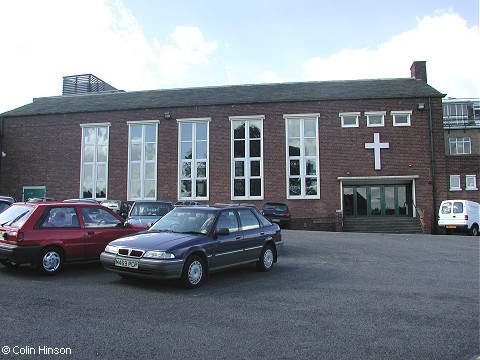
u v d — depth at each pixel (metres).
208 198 26.00
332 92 26.78
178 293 6.94
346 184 25.98
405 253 12.35
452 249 13.35
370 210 25.78
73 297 6.52
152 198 26.56
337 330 5.08
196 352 4.30
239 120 26.31
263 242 9.22
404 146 24.89
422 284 7.90
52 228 8.38
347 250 12.84
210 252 7.80
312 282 8.02
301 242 14.77
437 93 25.14
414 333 5.00
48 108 29.33
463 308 6.15
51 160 27.97
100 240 9.04
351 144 25.20
